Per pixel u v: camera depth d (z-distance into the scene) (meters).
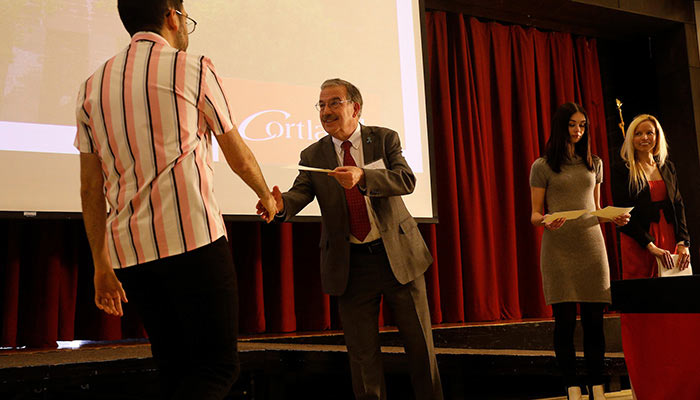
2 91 2.80
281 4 3.50
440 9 4.50
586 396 2.62
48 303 3.04
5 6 2.86
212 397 1.17
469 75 4.52
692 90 4.87
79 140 1.30
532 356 2.50
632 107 5.21
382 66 3.77
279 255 3.65
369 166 1.79
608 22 4.91
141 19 1.30
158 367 1.28
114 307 1.35
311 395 2.96
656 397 1.44
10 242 3.02
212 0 3.30
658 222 2.76
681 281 1.38
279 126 3.39
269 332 3.64
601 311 2.43
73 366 2.05
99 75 1.28
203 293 1.21
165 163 1.20
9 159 2.78
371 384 1.86
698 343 1.34
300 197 1.92
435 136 4.40
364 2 3.78
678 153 4.91
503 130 4.55
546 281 2.45
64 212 2.86
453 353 2.45
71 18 2.99
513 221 4.44
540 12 4.70
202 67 1.26
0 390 1.92
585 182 2.45
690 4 5.01
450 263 4.20
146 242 1.19
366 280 1.88
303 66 3.51
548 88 4.84
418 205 3.72
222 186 3.17
